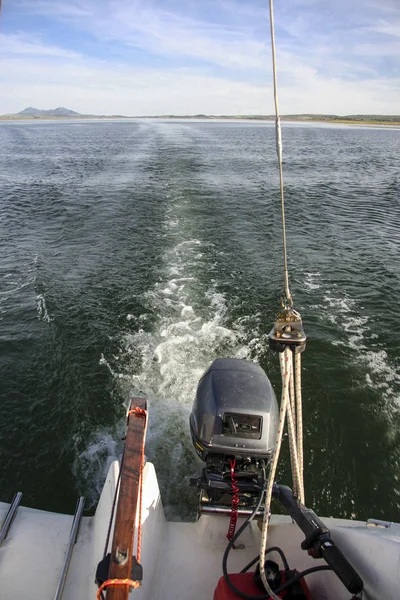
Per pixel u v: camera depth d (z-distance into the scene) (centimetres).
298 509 269
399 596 187
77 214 1612
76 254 1188
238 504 327
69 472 512
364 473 516
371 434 570
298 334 207
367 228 1551
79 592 264
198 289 959
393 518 466
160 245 1242
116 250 1209
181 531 324
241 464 392
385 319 867
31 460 530
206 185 2192
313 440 559
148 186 2120
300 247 1286
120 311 857
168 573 290
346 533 258
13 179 2434
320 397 633
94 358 704
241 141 5500
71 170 2759
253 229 1445
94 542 282
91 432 565
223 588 227
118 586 166
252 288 973
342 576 208
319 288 1004
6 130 8562
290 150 4584
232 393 409
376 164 3531
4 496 485
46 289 956
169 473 488
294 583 219
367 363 715
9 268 1105
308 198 2034
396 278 1078
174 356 707
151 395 616
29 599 260
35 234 1392
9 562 280
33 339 766
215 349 733
